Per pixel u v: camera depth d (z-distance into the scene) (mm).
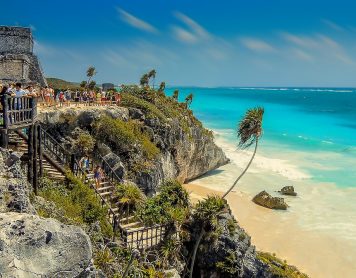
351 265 34031
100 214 28656
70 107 41188
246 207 45781
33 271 12516
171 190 32188
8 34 47344
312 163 66750
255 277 28750
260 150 76188
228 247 29578
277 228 40625
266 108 173250
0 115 21438
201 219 29391
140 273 24906
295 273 29453
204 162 57000
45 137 32406
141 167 40656
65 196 28219
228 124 113375
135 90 57438
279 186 53969
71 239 13867
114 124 41281
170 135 48125
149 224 29875
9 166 17547
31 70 48469
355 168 63750
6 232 12625
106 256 22516
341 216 44094
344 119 132250
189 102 69938
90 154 38375
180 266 29359
